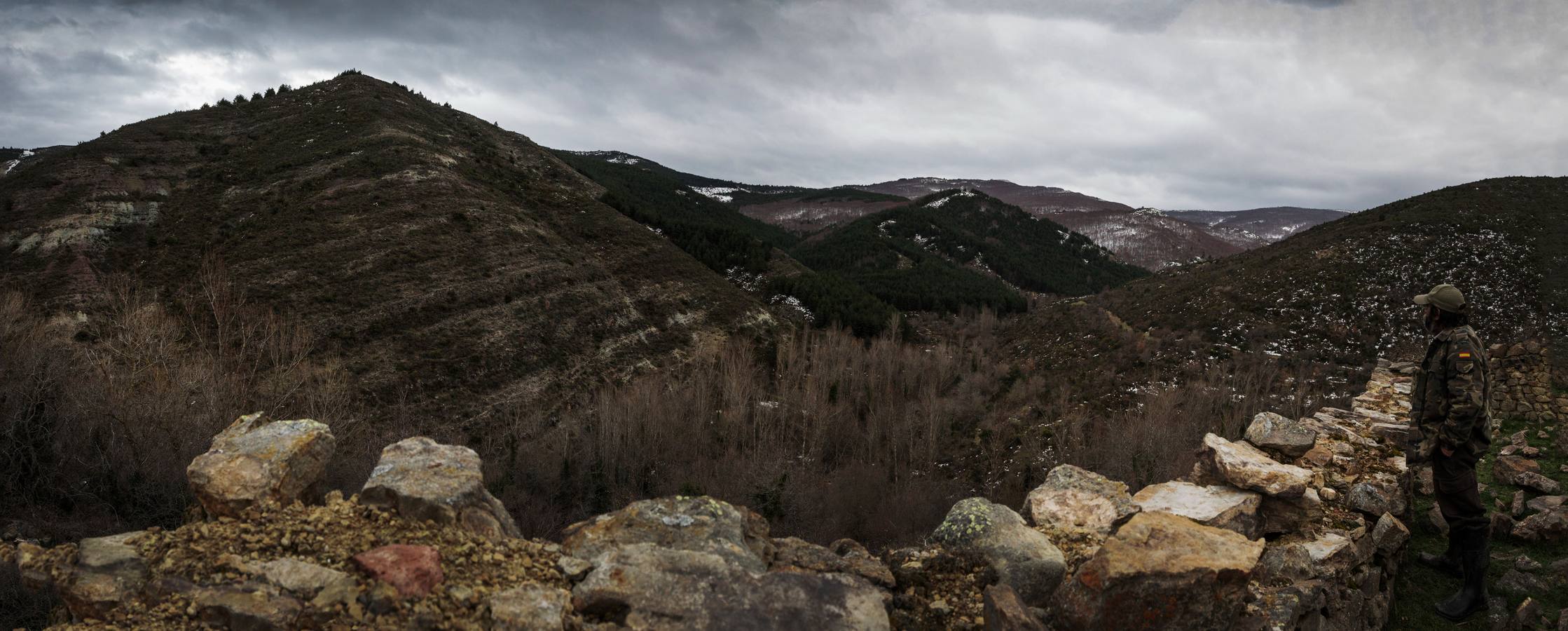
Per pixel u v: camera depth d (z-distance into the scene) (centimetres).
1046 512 572
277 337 5106
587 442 4697
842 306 10056
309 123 10169
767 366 7456
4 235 5894
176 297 5431
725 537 438
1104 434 4809
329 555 383
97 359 3719
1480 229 7338
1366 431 917
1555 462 1135
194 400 3359
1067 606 395
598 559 392
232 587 359
